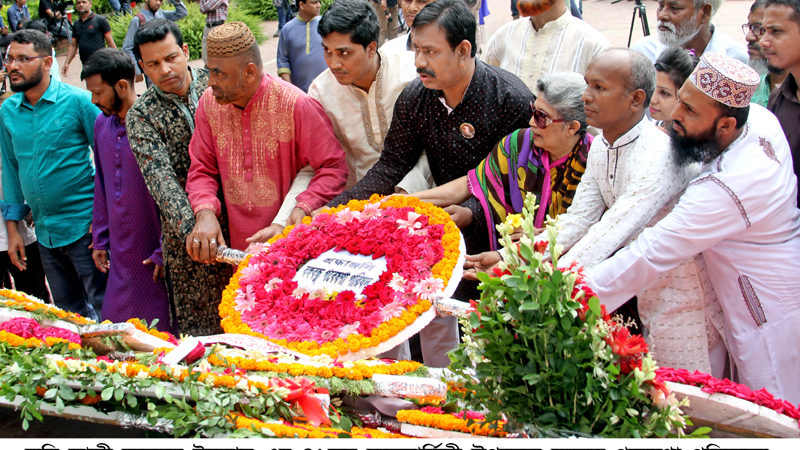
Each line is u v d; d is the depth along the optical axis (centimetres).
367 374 201
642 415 163
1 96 512
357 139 335
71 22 1259
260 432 170
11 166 423
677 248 229
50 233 416
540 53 371
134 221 359
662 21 358
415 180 311
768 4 287
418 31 279
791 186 235
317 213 284
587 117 244
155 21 325
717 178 225
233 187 320
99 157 367
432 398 194
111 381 182
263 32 1319
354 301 236
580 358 157
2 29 994
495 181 286
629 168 241
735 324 244
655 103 282
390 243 253
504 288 163
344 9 299
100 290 430
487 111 294
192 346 199
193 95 339
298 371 198
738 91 215
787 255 233
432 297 228
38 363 191
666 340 245
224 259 294
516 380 167
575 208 261
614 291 235
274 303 244
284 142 312
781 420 171
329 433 172
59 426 199
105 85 348
